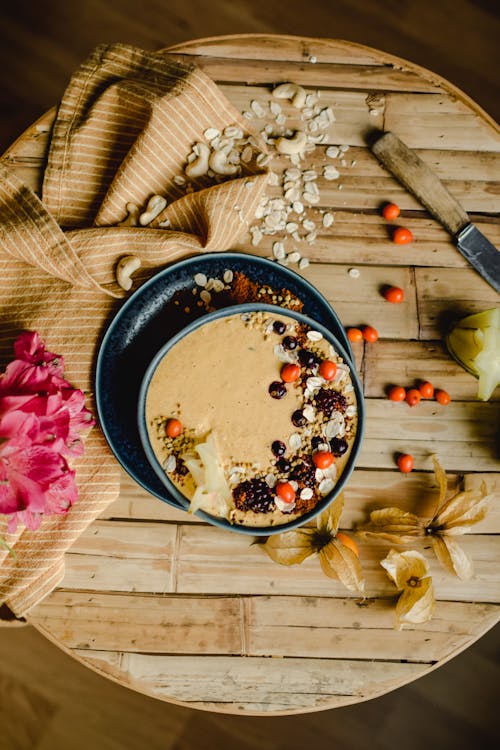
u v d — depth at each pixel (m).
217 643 0.90
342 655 0.90
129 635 0.89
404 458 0.90
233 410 0.87
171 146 0.89
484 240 0.91
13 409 0.77
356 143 0.92
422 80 0.92
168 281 0.89
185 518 0.90
